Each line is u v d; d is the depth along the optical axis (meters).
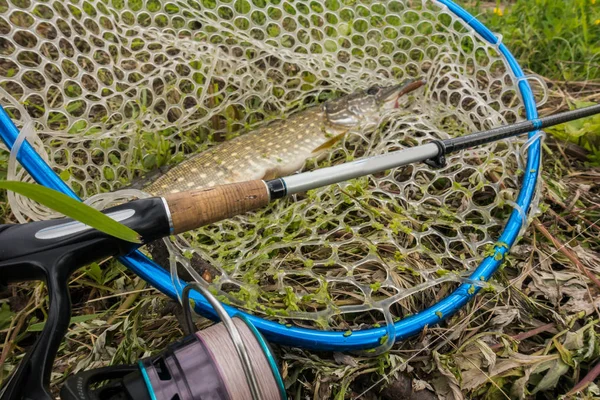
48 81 0.70
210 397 0.46
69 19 0.72
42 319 0.67
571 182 0.82
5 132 0.56
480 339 0.62
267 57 0.91
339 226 0.67
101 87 0.75
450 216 0.70
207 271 0.61
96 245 0.48
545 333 0.65
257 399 0.46
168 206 0.51
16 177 0.60
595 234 0.76
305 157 0.87
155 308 0.64
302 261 0.65
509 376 0.60
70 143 0.74
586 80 1.01
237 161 0.82
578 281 0.68
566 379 0.61
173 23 0.87
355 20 0.86
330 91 0.98
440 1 0.81
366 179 0.73
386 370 0.59
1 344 0.64
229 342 0.48
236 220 0.72
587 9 1.19
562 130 0.87
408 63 0.89
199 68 0.85
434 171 0.75
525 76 0.77
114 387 0.47
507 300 0.66
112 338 0.64
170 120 0.86
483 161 0.79
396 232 0.66
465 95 0.83
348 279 0.61
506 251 0.64
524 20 1.16
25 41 0.81
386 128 0.86
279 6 0.83
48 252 0.47
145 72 0.85
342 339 0.56
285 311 0.57
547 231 0.72
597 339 0.62
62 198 0.43
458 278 0.61
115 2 0.84
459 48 0.83
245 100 0.88
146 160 0.80
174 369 0.47
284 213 0.71
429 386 0.59
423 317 0.58
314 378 0.59
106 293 0.69
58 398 0.59
